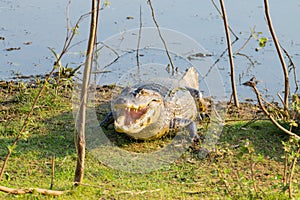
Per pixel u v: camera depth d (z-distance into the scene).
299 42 20.89
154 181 11.86
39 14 23.91
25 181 11.42
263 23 22.69
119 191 11.01
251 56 19.97
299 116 13.66
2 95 16.72
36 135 14.07
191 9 24.52
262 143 13.86
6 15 23.72
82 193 10.73
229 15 23.59
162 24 22.47
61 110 15.72
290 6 24.48
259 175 12.03
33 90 16.41
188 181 11.82
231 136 14.40
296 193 10.70
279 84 18.08
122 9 24.38
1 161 12.43
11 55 19.80
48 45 20.78
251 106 16.55
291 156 10.23
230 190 10.84
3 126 14.50
